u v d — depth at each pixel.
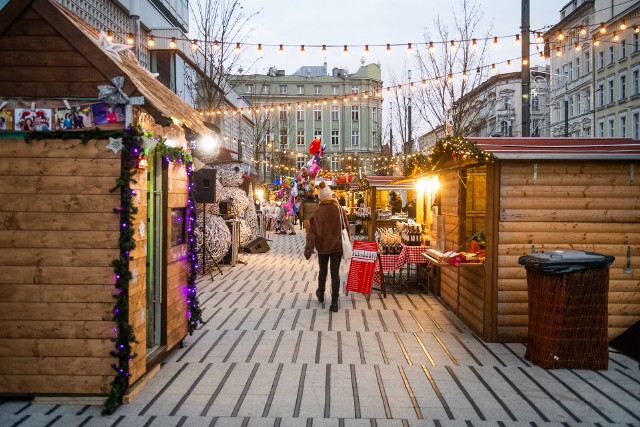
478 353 5.86
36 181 4.36
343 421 4.07
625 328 6.24
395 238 9.66
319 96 77.38
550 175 6.29
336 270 8.02
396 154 36.28
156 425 3.98
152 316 5.42
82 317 4.38
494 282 6.29
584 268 5.29
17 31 4.38
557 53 12.64
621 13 40.59
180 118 5.54
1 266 4.37
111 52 5.07
